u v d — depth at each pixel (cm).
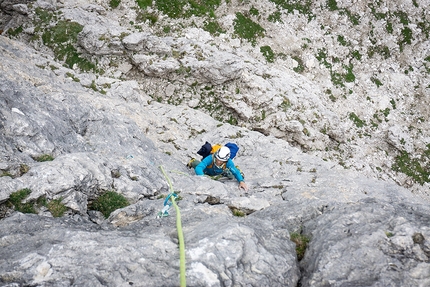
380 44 2458
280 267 450
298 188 841
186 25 2141
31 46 1825
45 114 844
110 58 1800
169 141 1300
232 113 1858
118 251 439
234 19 2216
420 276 424
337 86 2239
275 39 2255
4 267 416
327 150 1959
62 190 612
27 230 513
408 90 2359
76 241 453
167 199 639
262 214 635
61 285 392
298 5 2395
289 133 1875
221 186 789
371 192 856
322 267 450
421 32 2553
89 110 997
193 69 1778
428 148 2166
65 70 1438
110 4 2112
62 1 1988
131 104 1396
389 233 486
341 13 2442
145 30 2077
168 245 452
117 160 815
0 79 828
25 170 632
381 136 2145
